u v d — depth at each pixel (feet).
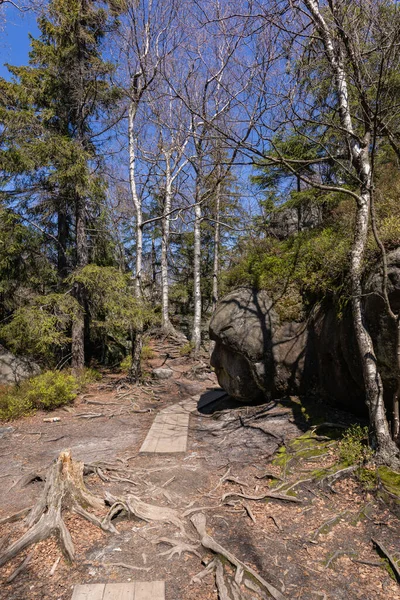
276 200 41.45
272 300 23.98
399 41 13.84
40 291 39.50
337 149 25.80
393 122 18.10
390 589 9.32
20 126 33.94
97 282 36.29
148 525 12.53
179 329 71.56
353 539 11.18
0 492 15.83
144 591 9.55
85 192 36.22
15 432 24.31
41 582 9.99
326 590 9.45
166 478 16.30
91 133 41.88
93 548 11.37
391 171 22.31
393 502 12.04
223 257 72.54
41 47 37.76
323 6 16.98
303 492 13.83
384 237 15.76
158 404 31.86
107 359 47.19
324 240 22.08
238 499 14.06
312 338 21.52
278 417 20.80
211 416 25.61
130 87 36.76
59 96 39.70
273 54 17.24
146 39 33.47
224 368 26.00
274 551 11.00
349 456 14.88
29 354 35.81
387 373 14.66
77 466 14.05
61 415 28.04
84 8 38.01
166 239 60.34
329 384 20.10
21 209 37.99
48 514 12.36
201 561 10.72
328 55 16.47
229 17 16.40
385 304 13.83
